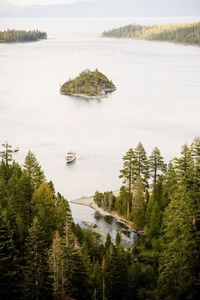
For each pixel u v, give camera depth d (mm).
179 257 38500
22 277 49250
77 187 125625
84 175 137125
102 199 102562
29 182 75250
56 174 138250
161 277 41688
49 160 155000
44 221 64688
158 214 74375
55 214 69125
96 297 51062
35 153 164875
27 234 59312
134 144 182250
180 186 41500
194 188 39219
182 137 196375
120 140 189125
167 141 188500
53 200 74438
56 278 47969
